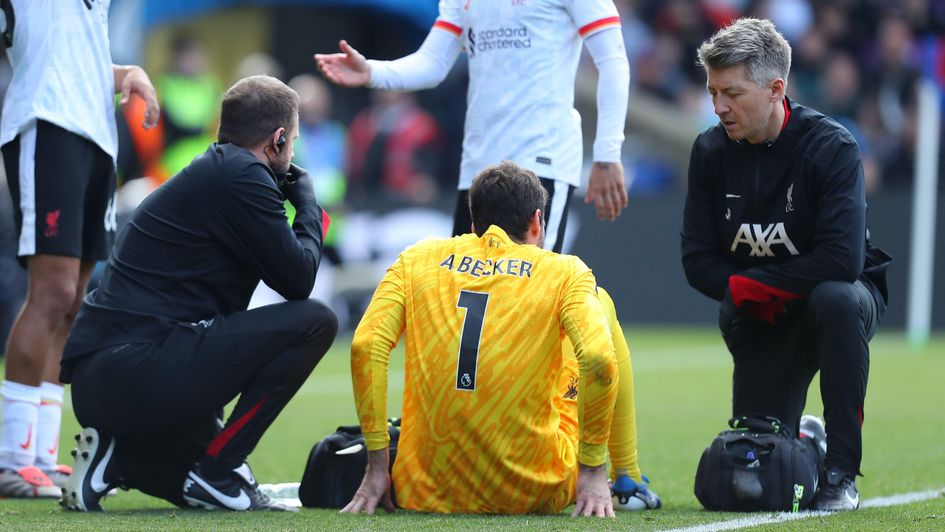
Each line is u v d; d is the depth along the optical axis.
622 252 56.69
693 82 66.56
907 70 61.81
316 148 54.38
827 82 61.75
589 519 14.72
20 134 18.66
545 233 19.33
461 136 63.00
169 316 15.77
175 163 49.88
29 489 18.23
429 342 15.29
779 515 15.60
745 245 17.20
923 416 29.30
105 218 19.52
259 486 18.03
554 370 15.23
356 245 54.03
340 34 70.56
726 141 17.16
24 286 43.59
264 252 15.88
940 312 53.25
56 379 19.55
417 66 20.30
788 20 64.69
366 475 15.61
